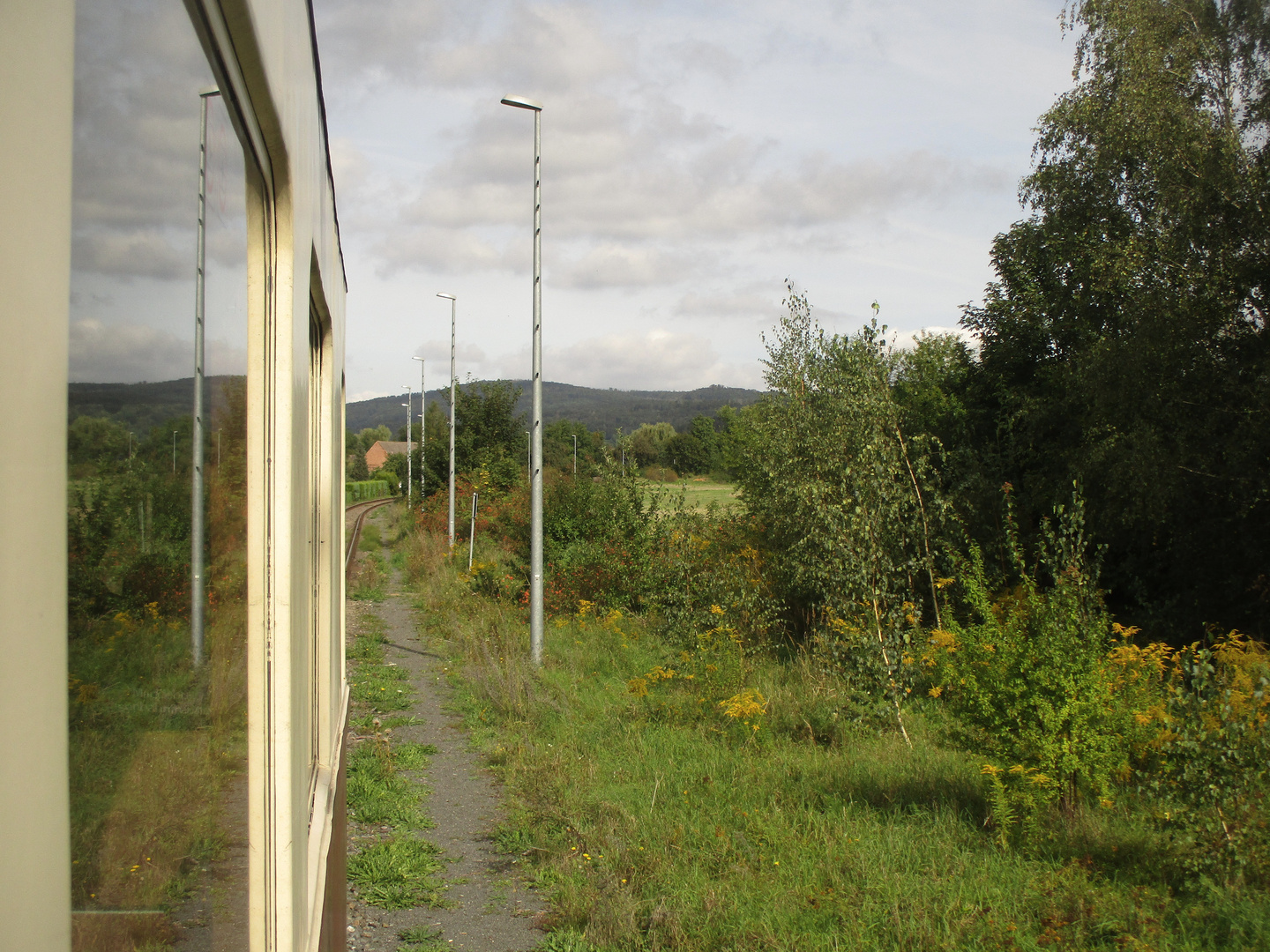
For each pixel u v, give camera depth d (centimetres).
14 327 61
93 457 80
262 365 170
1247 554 1220
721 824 652
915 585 1201
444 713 1034
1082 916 495
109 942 85
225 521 136
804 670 1077
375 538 3653
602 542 1752
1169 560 1387
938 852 600
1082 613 674
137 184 90
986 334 1808
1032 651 629
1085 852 583
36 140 65
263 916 164
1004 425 1633
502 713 1001
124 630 89
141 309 92
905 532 959
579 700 1037
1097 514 1352
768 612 1199
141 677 95
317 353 330
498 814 714
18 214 62
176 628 108
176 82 105
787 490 1205
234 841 141
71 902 75
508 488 3166
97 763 82
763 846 607
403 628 1638
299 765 195
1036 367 1736
